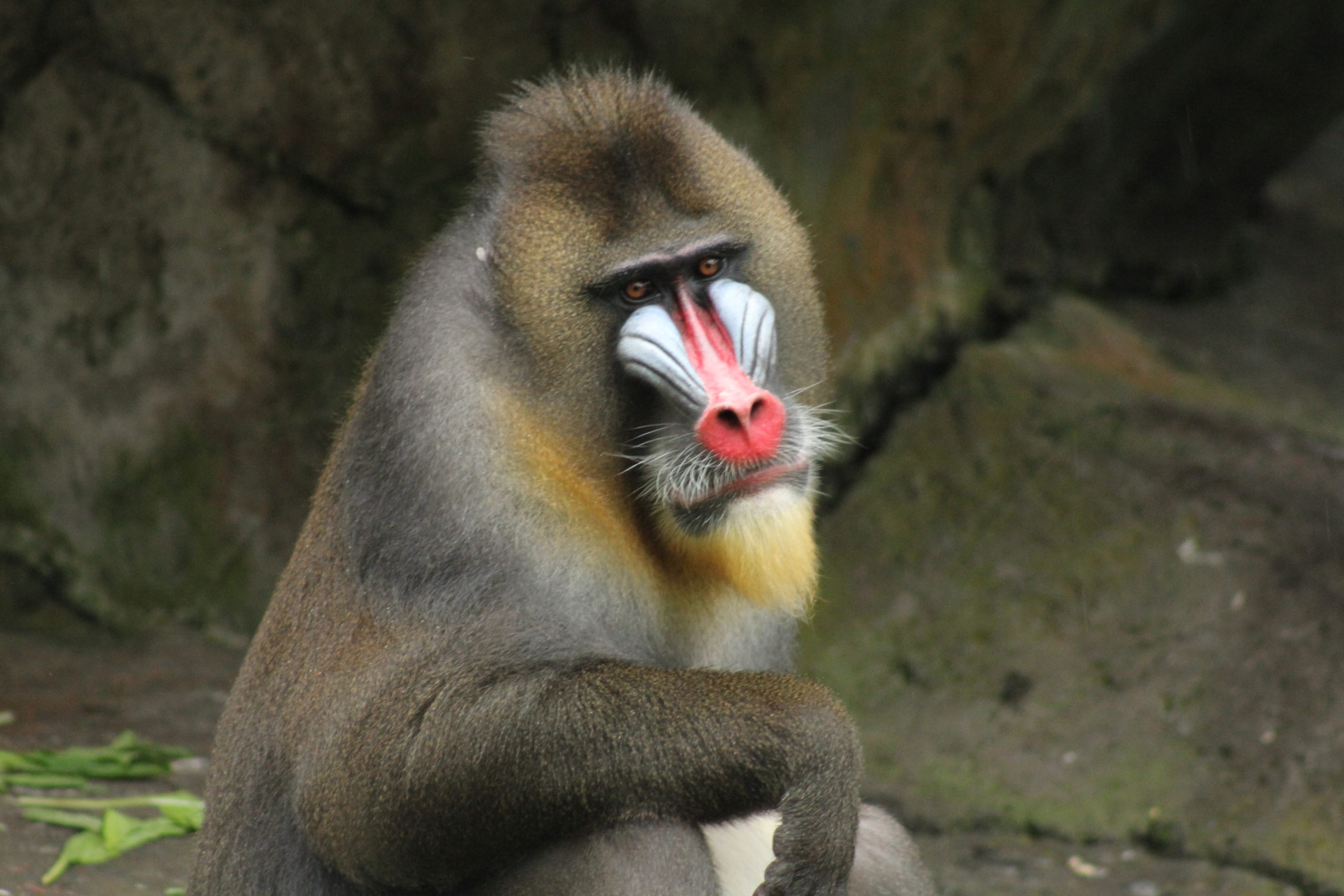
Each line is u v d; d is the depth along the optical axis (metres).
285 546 21.59
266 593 21.52
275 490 21.59
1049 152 24.45
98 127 20.70
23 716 18.41
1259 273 28.17
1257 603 19.73
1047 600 20.75
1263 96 24.91
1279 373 25.03
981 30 22.39
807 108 21.92
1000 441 23.05
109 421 21.44
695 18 20.80
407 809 10.19
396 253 21.31
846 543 22.53
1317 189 31.30
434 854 10.32
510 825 10.21
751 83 21.45
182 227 21.08
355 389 12.06
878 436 23.92
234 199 21.03
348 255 21.30
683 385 10.74
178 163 20.86
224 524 21.59
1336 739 17.70
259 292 21.28
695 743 10.11
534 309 10.86
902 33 21.94
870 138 22.73
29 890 13.91
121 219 21.03
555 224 10.89
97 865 14.59
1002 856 17.45
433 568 10.57
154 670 20.20
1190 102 24.81
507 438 10.80
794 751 10.12
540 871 10.45
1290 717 18.17
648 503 11.10
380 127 20.81
